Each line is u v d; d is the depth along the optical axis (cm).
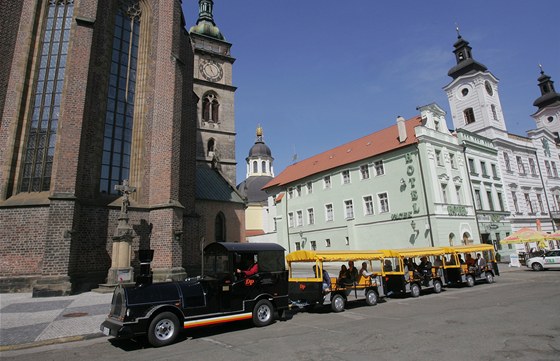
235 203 3394
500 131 4231
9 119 1883
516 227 3959
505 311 1115
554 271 2620
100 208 1884
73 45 1847
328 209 4119
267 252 1137
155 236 1980
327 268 3612
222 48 5016
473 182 3609
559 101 5394
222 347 815
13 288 1672
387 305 1427
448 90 4625
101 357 764
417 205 3188
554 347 695
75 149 1758
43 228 1736
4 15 1941
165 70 2211
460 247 2045
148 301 870
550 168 4741
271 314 1093
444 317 1073
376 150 3641
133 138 2141
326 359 682
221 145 4575
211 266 1104
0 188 1800
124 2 2244
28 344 858
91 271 1797
